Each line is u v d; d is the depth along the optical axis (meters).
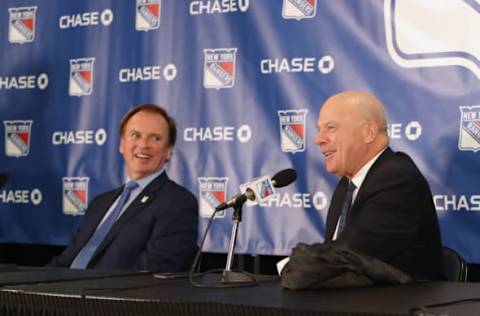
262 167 4.41
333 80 4.25
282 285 2.65
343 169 3.70
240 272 2.88
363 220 3.32
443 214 3.99
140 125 4.32
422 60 4.05
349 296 2.41
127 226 4.14
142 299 2.32
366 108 3.66
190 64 4.62
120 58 4.84
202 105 4.58
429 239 3.42
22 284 2.73
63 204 4.95
